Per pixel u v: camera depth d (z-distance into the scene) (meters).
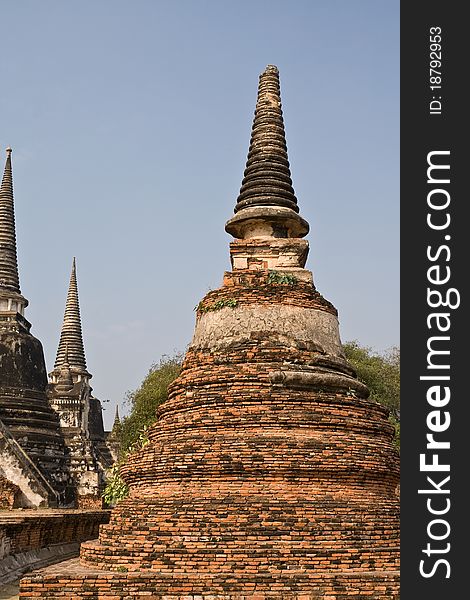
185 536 15.98
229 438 17.31
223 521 16.09
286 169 22.50
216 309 19.80
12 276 43.06
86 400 51.94
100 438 64.50
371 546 16.05
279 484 16.83
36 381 40.66
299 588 15.01
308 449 17.05
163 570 15.66
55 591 14.94
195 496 16.80
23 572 23.88
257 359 18.61
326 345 19.59
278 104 23.41
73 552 30.36
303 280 20.27
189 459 17.22
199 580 15.02
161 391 41.62
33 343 41.16
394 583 15.05
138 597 14.90
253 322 19.22
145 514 16.69
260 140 22.69
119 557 15.98
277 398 17.80
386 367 44.38
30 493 32.81
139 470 18.36
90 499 42.22
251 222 21.20
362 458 17.38
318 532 15.96
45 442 39.38
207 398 18.16
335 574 15.20
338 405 18.11
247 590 14.98
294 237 21.83
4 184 44.41
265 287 19.66
